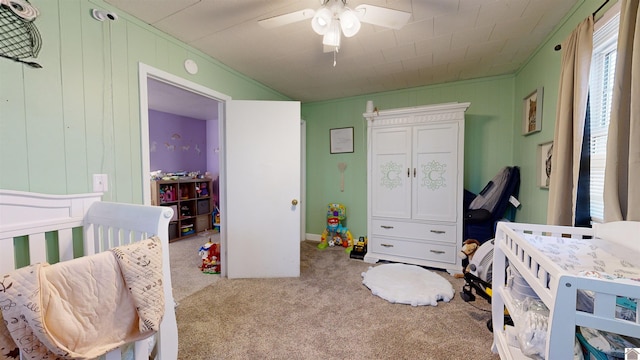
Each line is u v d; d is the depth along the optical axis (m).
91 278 0.81
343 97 3.63
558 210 1.52
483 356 1.42
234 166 2.49
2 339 0.73
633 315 0.76
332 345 1.52
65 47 1.40
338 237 3.64
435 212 2.63
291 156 2.53
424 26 1.83
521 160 2.54
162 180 3.90
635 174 0.98
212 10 1.66
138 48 1.76
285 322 1.76
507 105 2.78
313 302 2.03
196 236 4.31
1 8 1.18
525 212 2.42
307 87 3.18
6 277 0.68
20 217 1.22
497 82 2.81
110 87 1.61
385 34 1.94
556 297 0.68
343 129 3.66
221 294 2.18
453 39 2.03
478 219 2.46
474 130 2.93
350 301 2.04
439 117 2.58
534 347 0.94
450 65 2.54
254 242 2.53
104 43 1.58
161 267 0.98
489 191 2.62
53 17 1.35
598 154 1.44
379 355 1.44
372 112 2.85
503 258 1.35
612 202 1.09
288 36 1.98
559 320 0.68
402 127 2.74
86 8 1.49
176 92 3.16
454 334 1.61
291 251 2.56
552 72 1.90
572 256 1.09
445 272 2.62
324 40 1.44
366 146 3.53
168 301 1.10
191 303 2.02
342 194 3.72
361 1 1.56
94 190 1.54
